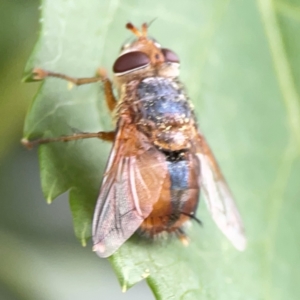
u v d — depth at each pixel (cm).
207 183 12
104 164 12
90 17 12
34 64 12
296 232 12
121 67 12
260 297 12
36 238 13
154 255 12
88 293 13
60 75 12
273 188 12
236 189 12
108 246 11
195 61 12
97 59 12
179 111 12
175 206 12
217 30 12
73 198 12
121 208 11
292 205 12
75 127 12
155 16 12
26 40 13
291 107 12
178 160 12
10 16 13
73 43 12
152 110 12
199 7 12
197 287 12
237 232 12
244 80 12
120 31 12
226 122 12
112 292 13
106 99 12
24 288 13
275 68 12
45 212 13
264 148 12
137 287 13
